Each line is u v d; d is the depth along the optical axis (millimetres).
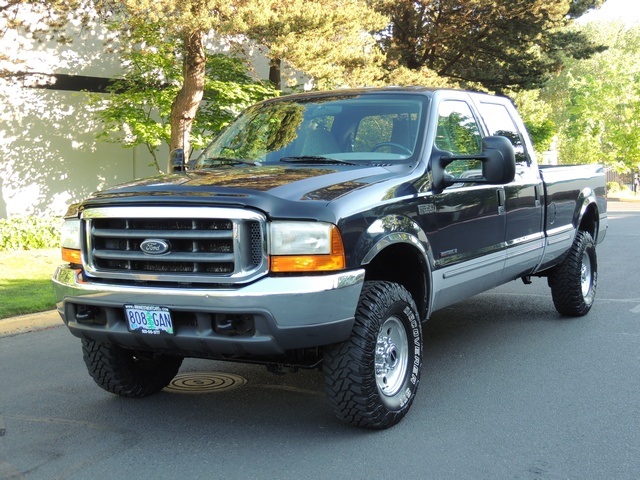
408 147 5590
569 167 8219
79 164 18844
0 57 14234
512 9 25531
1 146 17438
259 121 6344
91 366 5449
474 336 7676
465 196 5789
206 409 5430
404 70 21984
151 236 4547
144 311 4527
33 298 9477
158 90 18047
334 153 5777
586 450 4566
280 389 5922
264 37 14859
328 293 4340
